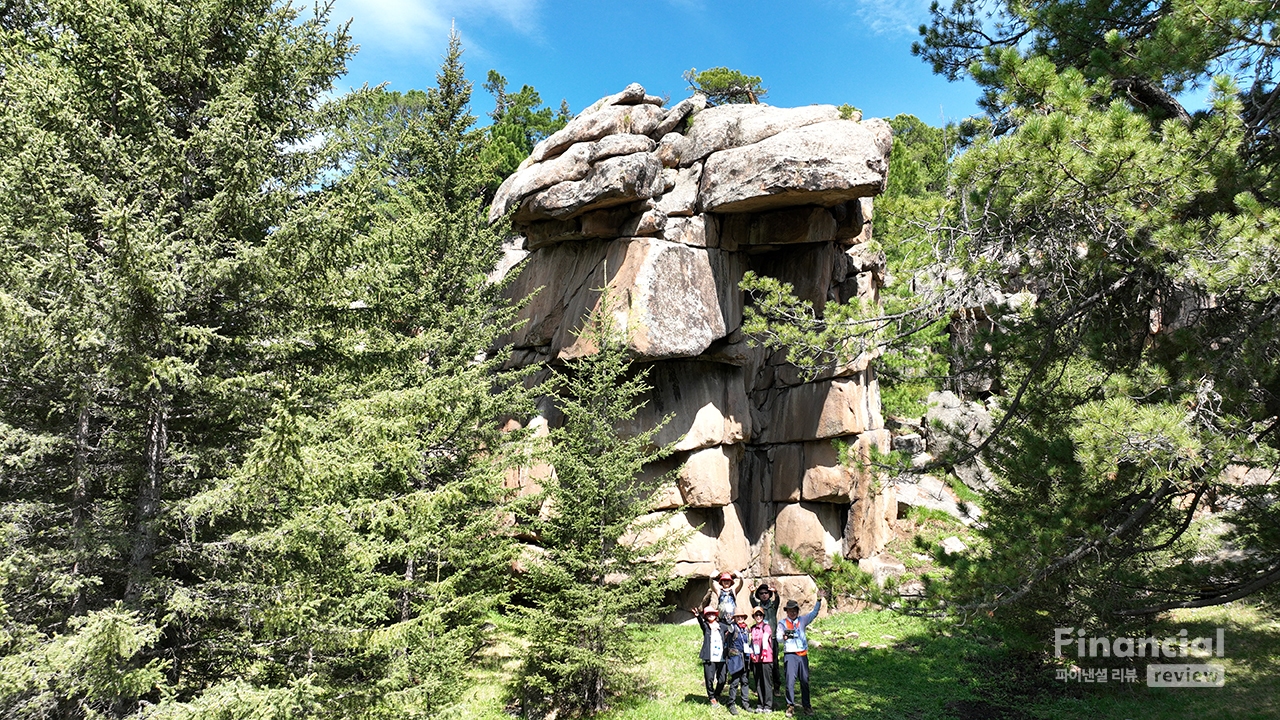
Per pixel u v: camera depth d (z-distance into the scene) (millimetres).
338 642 8039
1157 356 8305
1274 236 5973
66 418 7895
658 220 16828
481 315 14867
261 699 6605
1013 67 7250
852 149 15609
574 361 17125
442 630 11516
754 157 16234
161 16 7766
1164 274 7738
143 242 6422
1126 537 9414
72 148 7113
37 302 6719
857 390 18047
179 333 7023
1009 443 9742
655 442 16812
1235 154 6891
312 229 7629
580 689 11703
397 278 13539
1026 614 10328
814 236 17562
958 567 8812
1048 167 7078
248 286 7840
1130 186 6961
